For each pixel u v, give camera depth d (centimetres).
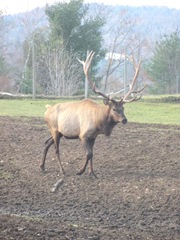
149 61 7538
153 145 2500
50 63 5700
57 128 2117
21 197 1898
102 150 2411
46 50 5931
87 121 2052
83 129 2055
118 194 1920
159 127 2962
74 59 6034
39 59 5891
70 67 5681
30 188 1981
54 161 2266
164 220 1712
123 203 1850
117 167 2203
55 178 2072
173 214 1764
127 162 2259
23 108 3575
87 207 1816
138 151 2403
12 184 2014
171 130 2855
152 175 2108
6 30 9338
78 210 1789
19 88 5819
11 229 1405
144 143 2531
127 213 1767
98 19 6494
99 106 2058
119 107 2030
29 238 1341
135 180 2048
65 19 6269
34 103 3884
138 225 1658
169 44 6944
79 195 1916
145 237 1494
